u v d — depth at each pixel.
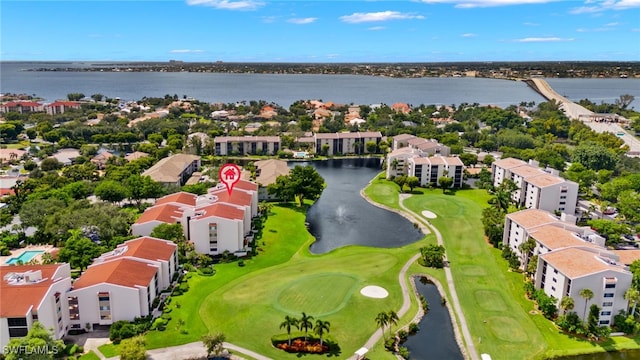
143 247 141.50
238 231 167.75
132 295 121.62
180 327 121.88
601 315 124.62
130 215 184.88
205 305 133.50
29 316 106.62
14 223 191.25
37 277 118.12
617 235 179.75
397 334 121.31
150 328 120.88
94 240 169.25
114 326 118.00
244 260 164.12
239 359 110.62
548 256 135.75
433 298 141.88
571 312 124.81
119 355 110.38
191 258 159.75
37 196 198.12
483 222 193.75
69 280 122.00
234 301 135.00
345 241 187.50
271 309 130.62
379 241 187.25
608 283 121.94
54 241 171.38
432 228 198.62
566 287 125.44
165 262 139.38
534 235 152.25
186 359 110.12
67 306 119.44
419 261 164.25
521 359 113.00
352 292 140.88
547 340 120.25
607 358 114.69
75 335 119.19
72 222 167.62
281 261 165.38
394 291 142.62
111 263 131.12
